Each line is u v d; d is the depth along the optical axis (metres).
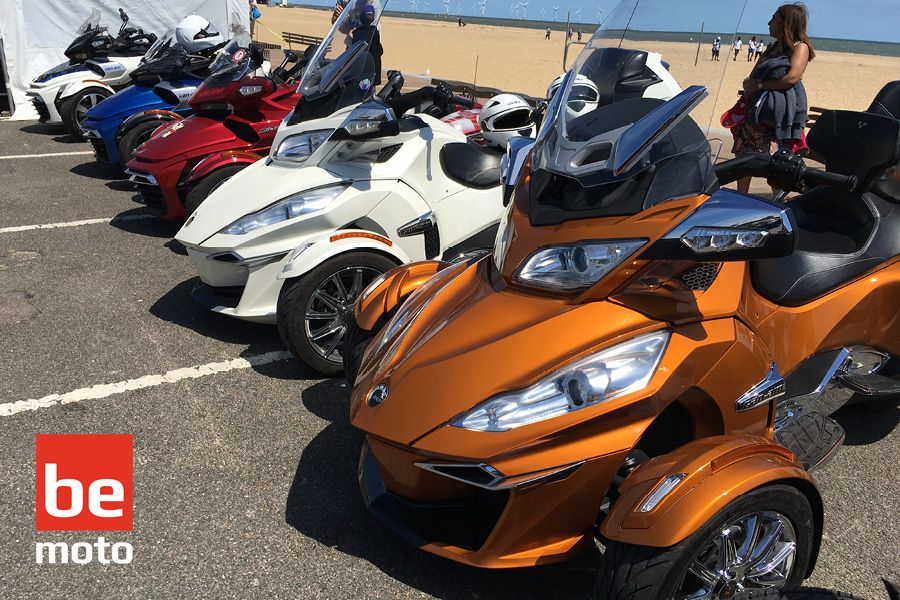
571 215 2.45
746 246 2.21
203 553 2.83
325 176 4.37
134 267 5.85
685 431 2.71
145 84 8.66
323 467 3.39
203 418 3.75
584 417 2.26
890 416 4.07
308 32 41.44
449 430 2.31
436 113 5.28
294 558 2.82
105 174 8.90
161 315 4.98
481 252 3.66
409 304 3.01
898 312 3.43
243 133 6.53
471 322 2.54
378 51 4.86
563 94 2.91
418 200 4.59
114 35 12.98
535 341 2.37
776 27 5.84
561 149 2.64
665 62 2.80
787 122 5.89
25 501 3.10
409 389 2.45
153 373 4.20
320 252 3.90
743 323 2.58
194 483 3.24
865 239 3.44
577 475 2.29
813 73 32.62
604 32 3.09
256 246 4.21
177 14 13.34
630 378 2.32
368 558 2.84
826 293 3.23
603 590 2.16
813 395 3.15
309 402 3.94
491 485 2.26
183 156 6.33
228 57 6.94
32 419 3.69
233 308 4.35
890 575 2.88
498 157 5.02
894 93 3.85
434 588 2.71
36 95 10.46
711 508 2.08
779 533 2.32
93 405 3.84
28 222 6.89
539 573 2.80
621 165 2.36
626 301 2.39
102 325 4.79
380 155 4.55
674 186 2.38
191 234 4.41
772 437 2.79
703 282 2.49
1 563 2.76
